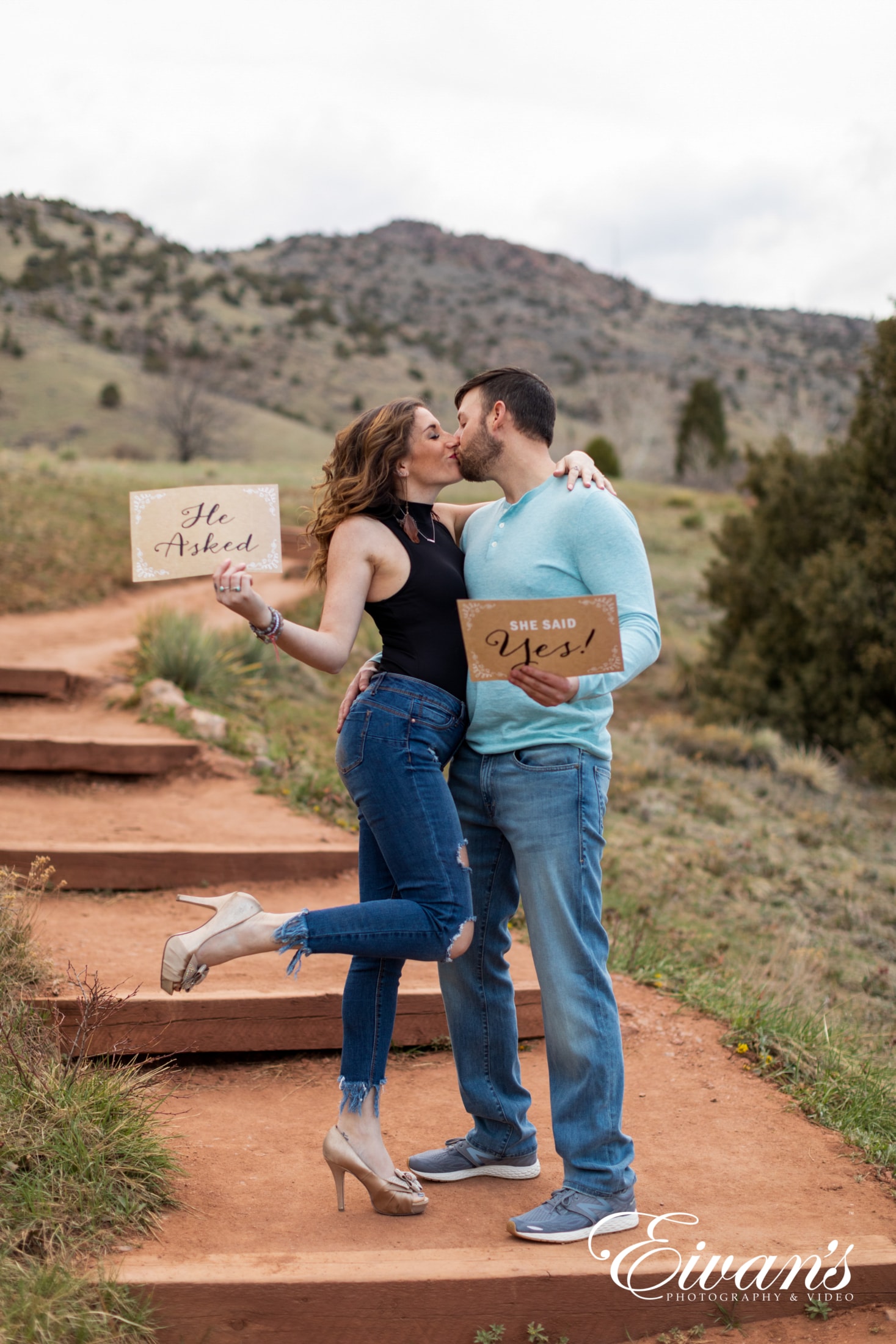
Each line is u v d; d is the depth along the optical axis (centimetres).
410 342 14925
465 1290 236
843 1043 429
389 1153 312
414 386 12281
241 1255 237
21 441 7600
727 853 841
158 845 519
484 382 288
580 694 258
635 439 8338
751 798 1068
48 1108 268
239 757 707
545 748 273
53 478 2017
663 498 3738
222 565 255
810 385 16388
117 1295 215
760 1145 336
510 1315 239
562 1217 263
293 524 1955
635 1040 416
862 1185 312
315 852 538
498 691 276
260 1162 300
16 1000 325
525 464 289
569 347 17712
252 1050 367
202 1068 364
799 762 1224
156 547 261
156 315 12244
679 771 1102
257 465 3825
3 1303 206
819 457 1524
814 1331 252
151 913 479
